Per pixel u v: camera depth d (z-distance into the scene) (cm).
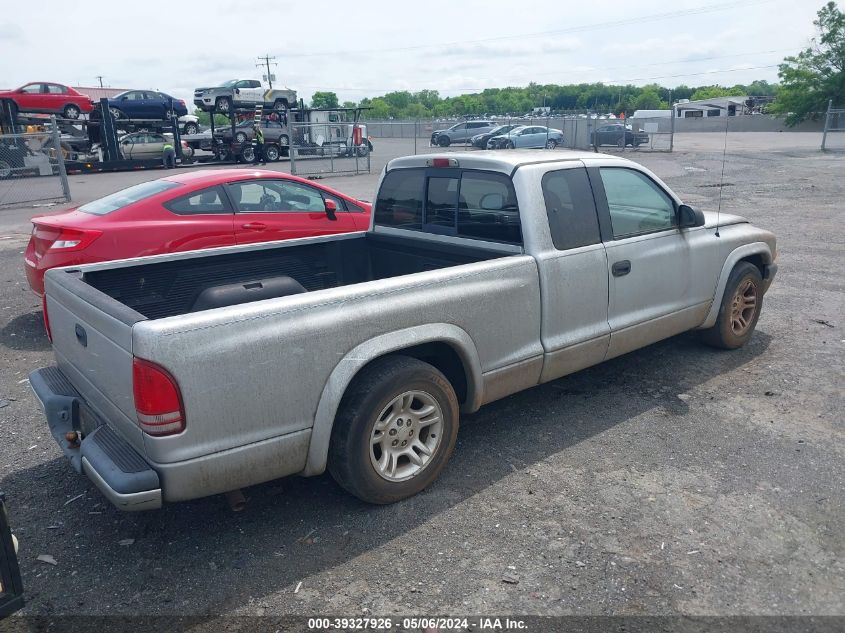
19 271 1034
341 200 817
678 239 521
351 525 358
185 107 3562
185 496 304
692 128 5844
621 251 474
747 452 425
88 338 339
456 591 305
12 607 255
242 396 309
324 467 347
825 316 711
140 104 3406
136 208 676
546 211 435
